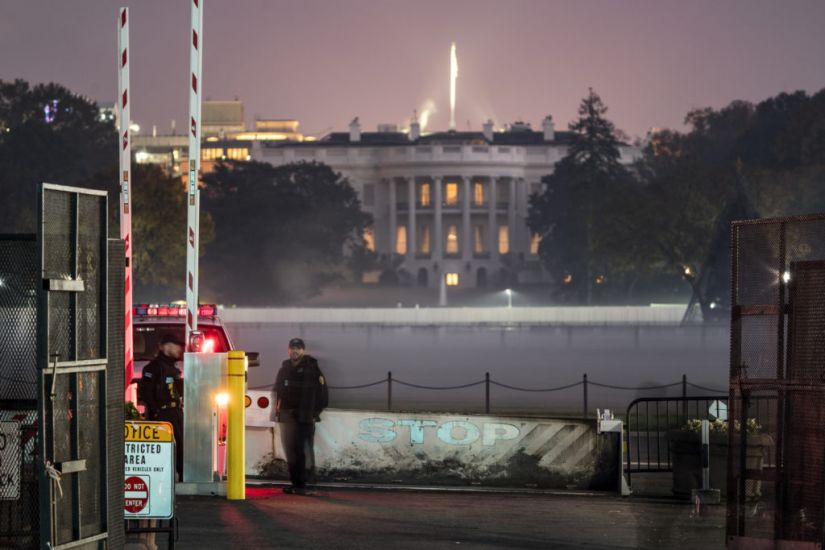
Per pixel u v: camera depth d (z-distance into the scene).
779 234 18.31
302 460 28.97
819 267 17.89
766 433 24.00
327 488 29.89
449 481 30.70
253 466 31.11
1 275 14.72
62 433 14.68
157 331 32.44
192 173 31.12
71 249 14.74
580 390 67.56
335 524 24.38
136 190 158.12
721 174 159.62
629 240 164.38
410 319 186.25
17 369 14.76
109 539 15.48
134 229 156.38
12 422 14.95
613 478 30.45
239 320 184.25
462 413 31.00
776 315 18.38
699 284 162.00
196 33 31.16
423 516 25.67
